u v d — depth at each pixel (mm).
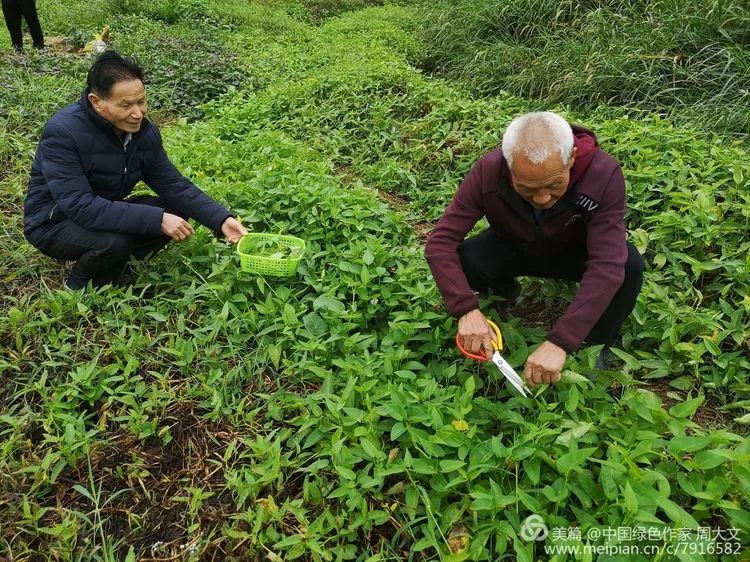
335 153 5086
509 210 2400
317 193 3744
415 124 5254
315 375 2678
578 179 2213
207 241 3471
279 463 2197
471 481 2088
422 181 4684
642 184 3676
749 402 2436
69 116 2916
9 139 4770
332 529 2100
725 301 3000
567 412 2301
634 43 5957
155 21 9547
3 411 2537
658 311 2834
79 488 2199
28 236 3125
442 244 2432
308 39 9586
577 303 2166
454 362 2664
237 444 2438
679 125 4953
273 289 3180
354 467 2271
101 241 2982
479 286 2861
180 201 3248
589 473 1984
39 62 6824
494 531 1967
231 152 4668
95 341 2852
